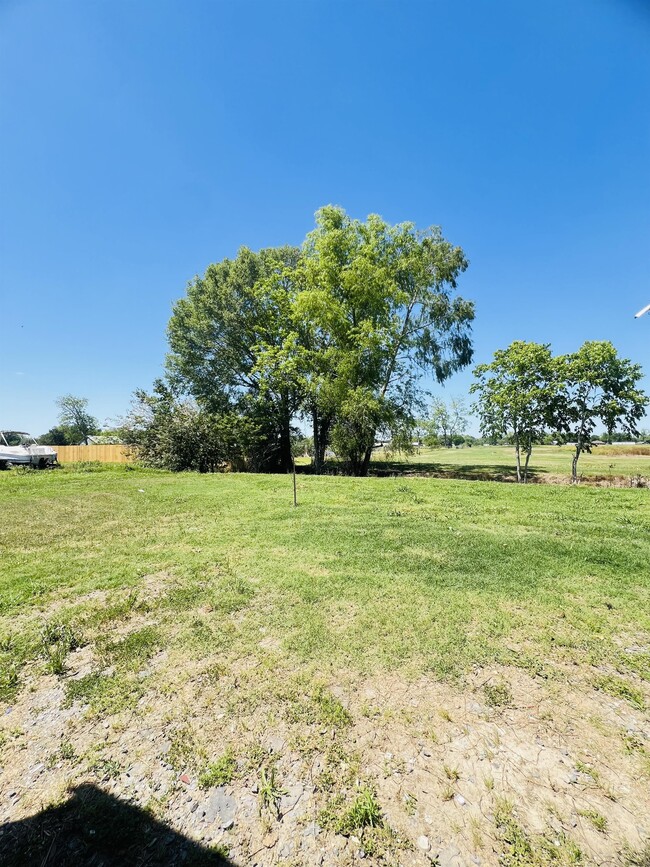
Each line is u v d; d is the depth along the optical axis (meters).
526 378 11.84
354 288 19.08
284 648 2.93
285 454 26.73
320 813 1.71
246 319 23.91
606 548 4.99
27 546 5.77
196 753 2.03
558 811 1.69
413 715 2.25
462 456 35.12
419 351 21.70
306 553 5.12
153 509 8.47
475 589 3.88
